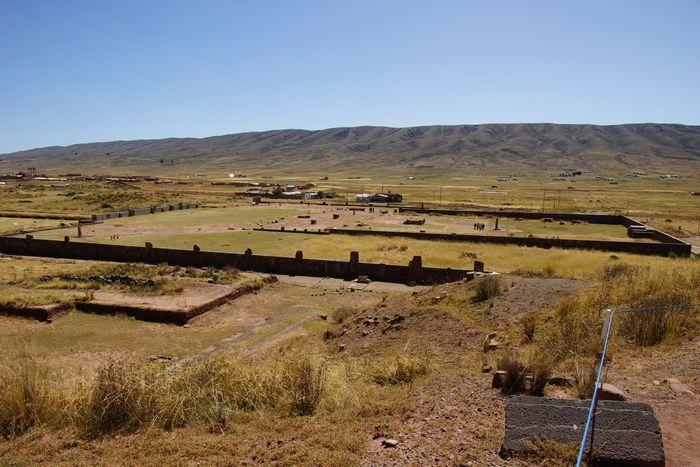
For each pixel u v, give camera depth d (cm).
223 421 769
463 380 898
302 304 2677
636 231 5797
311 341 1809
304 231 5838
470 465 557
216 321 2358
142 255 4078
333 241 5181
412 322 1590
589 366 907
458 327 1430
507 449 575
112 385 797
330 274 3531
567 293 1557
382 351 1426
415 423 708
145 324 2270
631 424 589
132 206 9394
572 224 7238
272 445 670
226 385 888
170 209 8494
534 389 801
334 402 834
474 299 1692
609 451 543
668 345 992
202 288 2828
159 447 677
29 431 743
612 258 4031
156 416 762
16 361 1104
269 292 3000
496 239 5031
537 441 578
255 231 5938
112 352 1844
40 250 4450
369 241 5172
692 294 1259
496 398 771
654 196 14450
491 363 1006
